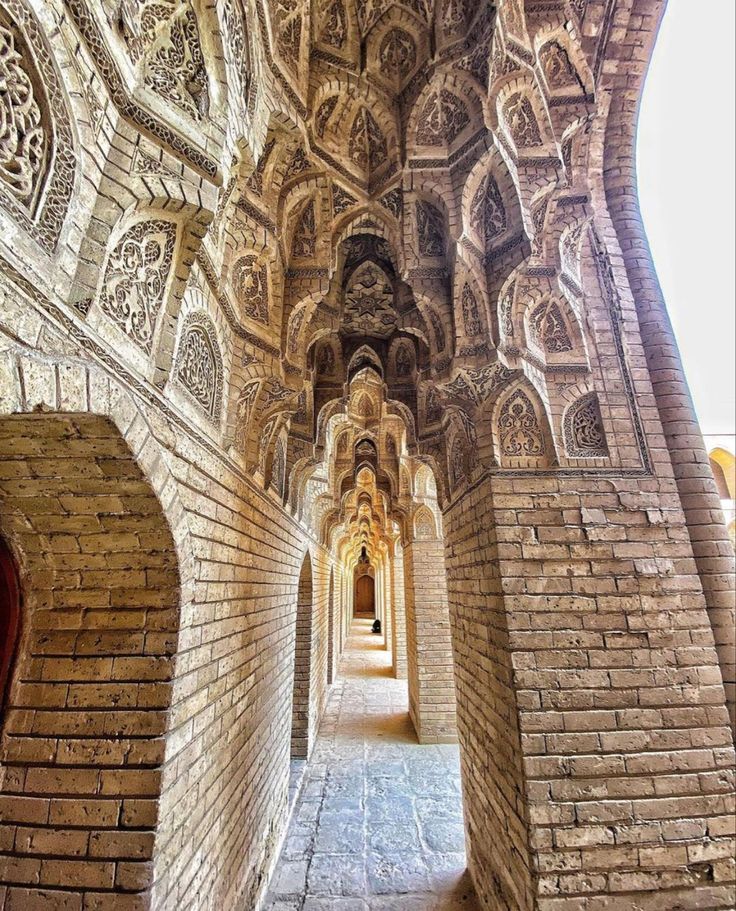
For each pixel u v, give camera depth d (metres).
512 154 3.14
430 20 3.04
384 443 8.34
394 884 3.89
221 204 2.20
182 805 1.96
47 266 1.19
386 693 10.77
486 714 3.36
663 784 2.65
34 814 1.72
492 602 3.18
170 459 1.89
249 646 3.17
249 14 2.06
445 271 3.44
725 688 2.87
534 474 3.22
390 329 5.17
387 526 12.63
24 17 1.10
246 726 3.08
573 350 3.48
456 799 5.48
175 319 1.83
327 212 3.28
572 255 3.60
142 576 1.93
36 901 1.64
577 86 3.42
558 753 2.68
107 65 1.41
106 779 1.75
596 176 4.02
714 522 3.15
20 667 1.86
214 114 1.79
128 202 1.49
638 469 3.25
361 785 5.85
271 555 3.97
